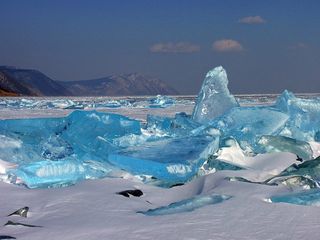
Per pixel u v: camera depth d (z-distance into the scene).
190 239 3.11
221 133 7.68
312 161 5.84
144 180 6.04
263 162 6.48
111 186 4.96
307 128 8.73
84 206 4.12
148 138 7.97
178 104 30.94
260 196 4.30
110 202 4.26
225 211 3.79
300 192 4.52
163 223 3.50
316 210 3.79
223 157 6.56
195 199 4.16
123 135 7.91
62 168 5.97
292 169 5.72
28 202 4.33
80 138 7.92
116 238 3.15
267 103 31.23
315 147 8.06
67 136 8.07
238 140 7.44
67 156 7.18
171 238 3.13
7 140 6.98
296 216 3.62
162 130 8.88
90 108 26.47
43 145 7.44
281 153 6.71
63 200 4.32
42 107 28.55
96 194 4.56
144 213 3.91
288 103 9.02
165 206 4.12
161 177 5.93
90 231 3.32
